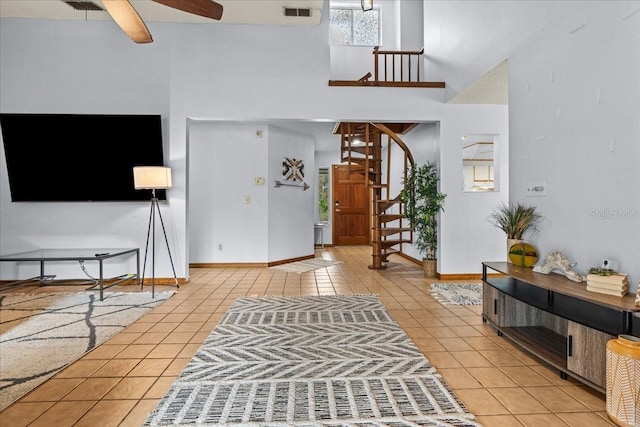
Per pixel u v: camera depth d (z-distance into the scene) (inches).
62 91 191.8
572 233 105.9
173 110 194.7
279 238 263.0
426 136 242.5
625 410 67.9
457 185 206.2
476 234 207.5
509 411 74.7
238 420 70.9
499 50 144.9
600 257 95.7
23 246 194.2
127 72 193.8
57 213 195.2
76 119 188.5
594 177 97.5
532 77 124.5
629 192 86.9
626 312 73.1
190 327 126.5
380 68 291.1
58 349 107.0
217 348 107.3
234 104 195.9
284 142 267.3
